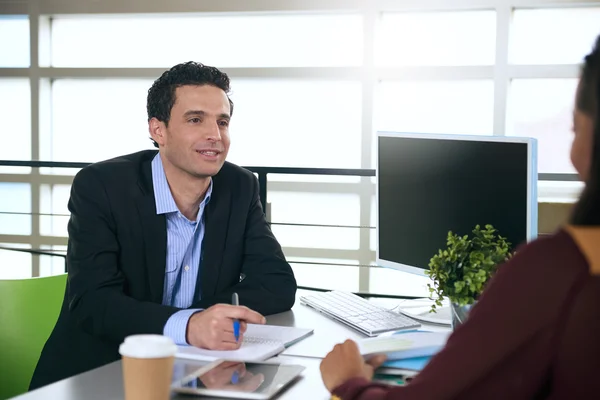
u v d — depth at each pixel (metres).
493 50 5.47
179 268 1.84
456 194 1.65
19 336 1.88
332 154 5.84
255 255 1.89
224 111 1.79
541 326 0.77
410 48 5.64
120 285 1.72
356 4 5.57
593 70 0.79
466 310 1.35
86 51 6.14
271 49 5.85
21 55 6.21
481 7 5.39
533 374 0.78
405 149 1.78
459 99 5.56
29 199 6.21
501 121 5.39
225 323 1.39
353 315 1.68
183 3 5.81
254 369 1.26
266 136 5.93
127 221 1.76
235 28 5.89
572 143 0.83
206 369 1.25
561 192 5.39
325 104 5.81
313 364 1.33
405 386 0.90
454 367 0.82
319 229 5.80
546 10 5.36
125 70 6.01
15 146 6.30
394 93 5.69
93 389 1.18
